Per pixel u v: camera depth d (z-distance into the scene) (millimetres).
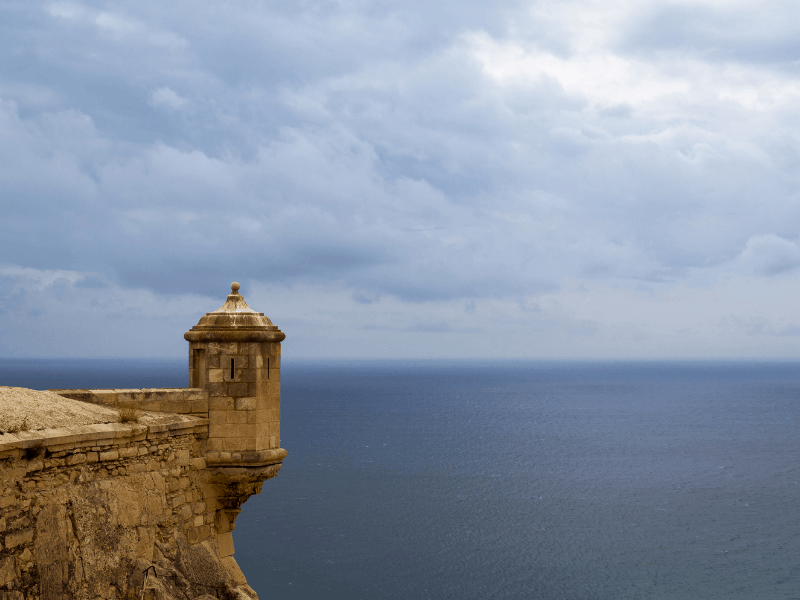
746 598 68438
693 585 72375
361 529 88812
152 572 16938
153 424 17734
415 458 143375
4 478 13703
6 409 14648
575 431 190750
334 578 70812
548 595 69250
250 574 71125
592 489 117062
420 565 76375
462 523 93875
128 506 16797
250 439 19812
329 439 168750
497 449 157250
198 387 20219
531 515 99312
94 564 15578
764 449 159375
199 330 20094
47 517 14555
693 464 140875
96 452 16047
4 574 13492
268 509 97812
